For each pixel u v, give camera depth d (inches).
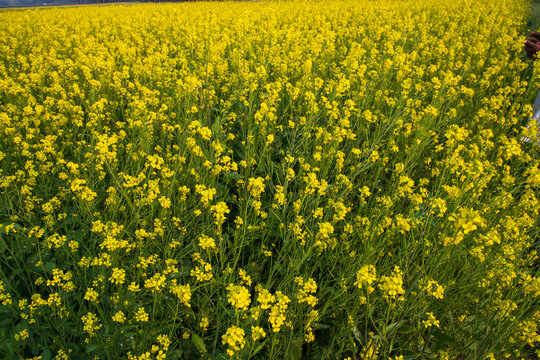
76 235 114.6
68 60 213.3
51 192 139.7
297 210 111.3
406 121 197.3
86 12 639.8
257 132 167.3
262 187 111.7
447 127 197.3
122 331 86.9
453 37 349.1
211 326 101.3
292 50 289.9
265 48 248.4
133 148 143.9
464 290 102.9
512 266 99.7
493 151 174.1
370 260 106.6
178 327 99.4
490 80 270.8
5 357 82.8
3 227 105.5
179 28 349.4
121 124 163.5
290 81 248.1
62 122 165.5
